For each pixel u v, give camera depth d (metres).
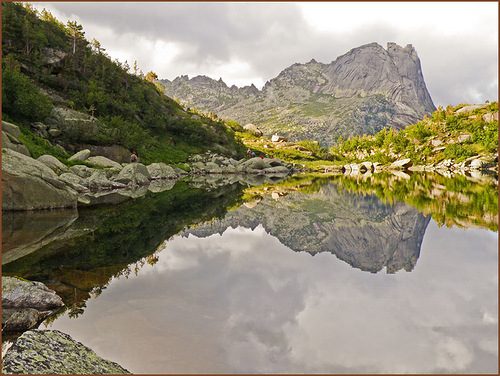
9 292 7.48
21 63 69.56
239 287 9.23
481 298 8.55
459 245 14.48
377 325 6.92
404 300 8.35
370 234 17.06
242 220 20.98
